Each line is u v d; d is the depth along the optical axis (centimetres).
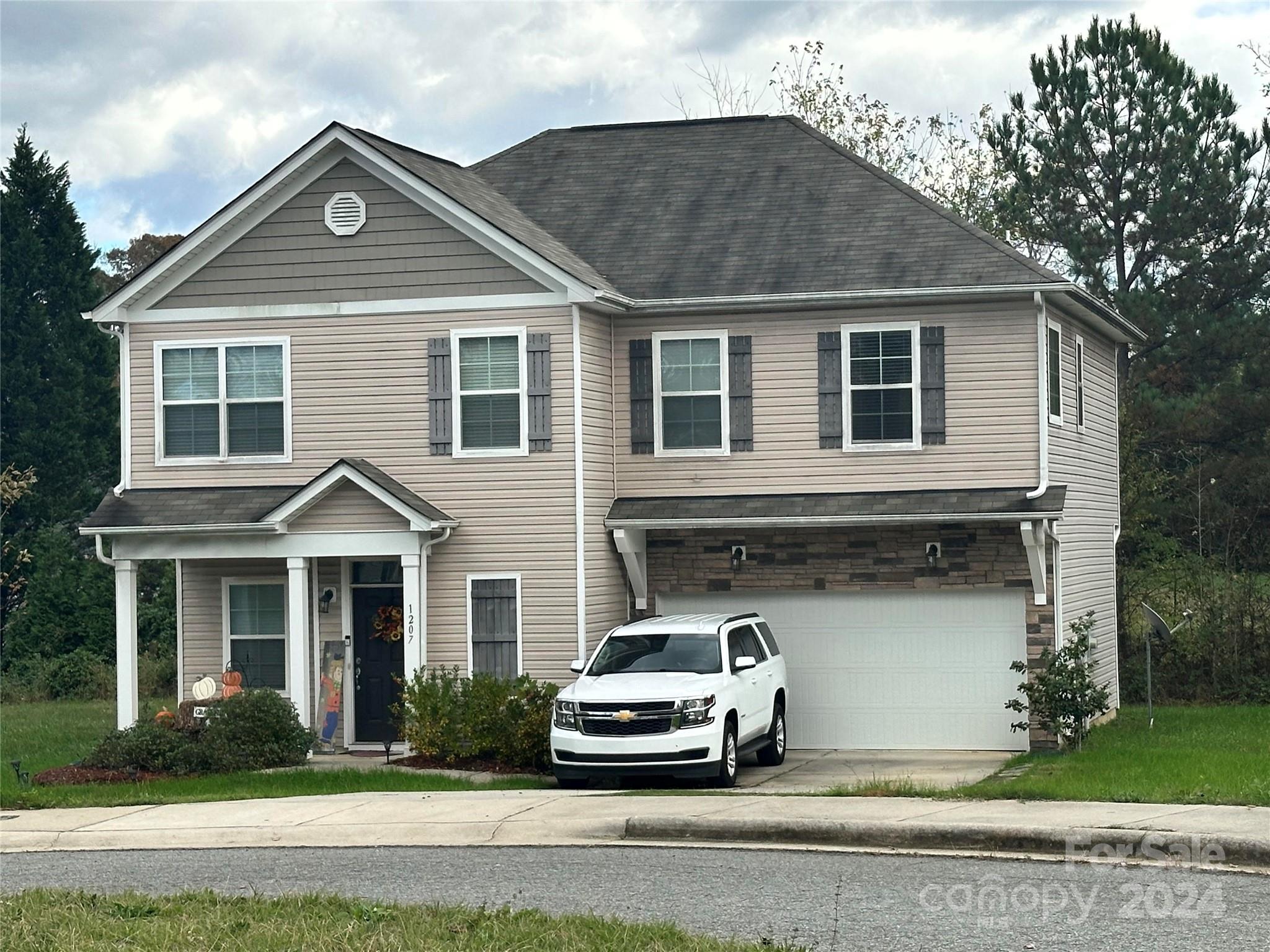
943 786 1764
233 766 2056
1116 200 3809
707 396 2341
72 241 4675
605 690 1888
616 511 2319
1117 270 3888
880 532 2300
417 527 2181
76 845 1605
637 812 1570
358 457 2298
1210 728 2500
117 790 1923
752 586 2339
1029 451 2230
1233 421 3528
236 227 2345
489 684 2083
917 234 2355
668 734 1841
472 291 2262
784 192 2530
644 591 2350
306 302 2319
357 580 2342
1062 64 3866
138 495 2345
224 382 2344
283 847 1545
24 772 2114
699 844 1466
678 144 2727
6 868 1476
